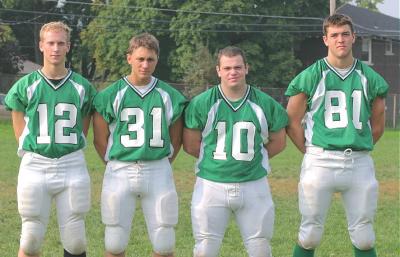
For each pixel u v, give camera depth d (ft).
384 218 32.58
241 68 18.76
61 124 19.04
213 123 18.99
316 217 19.71
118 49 138.00
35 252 19.63
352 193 19.63
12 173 47.60
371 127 20.26
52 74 19.31
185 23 131.75
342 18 19.40
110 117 19.26
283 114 19.58
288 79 134.00
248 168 18.83
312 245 20.04
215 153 18.92
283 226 30.25
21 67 155.74
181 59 130.72
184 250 25.57
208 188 18.86
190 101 19.61
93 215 32.22
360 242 19.76
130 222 19.27
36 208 19.04
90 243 26.55
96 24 142.72
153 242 19.27
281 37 135.13
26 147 19.02
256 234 18.93
